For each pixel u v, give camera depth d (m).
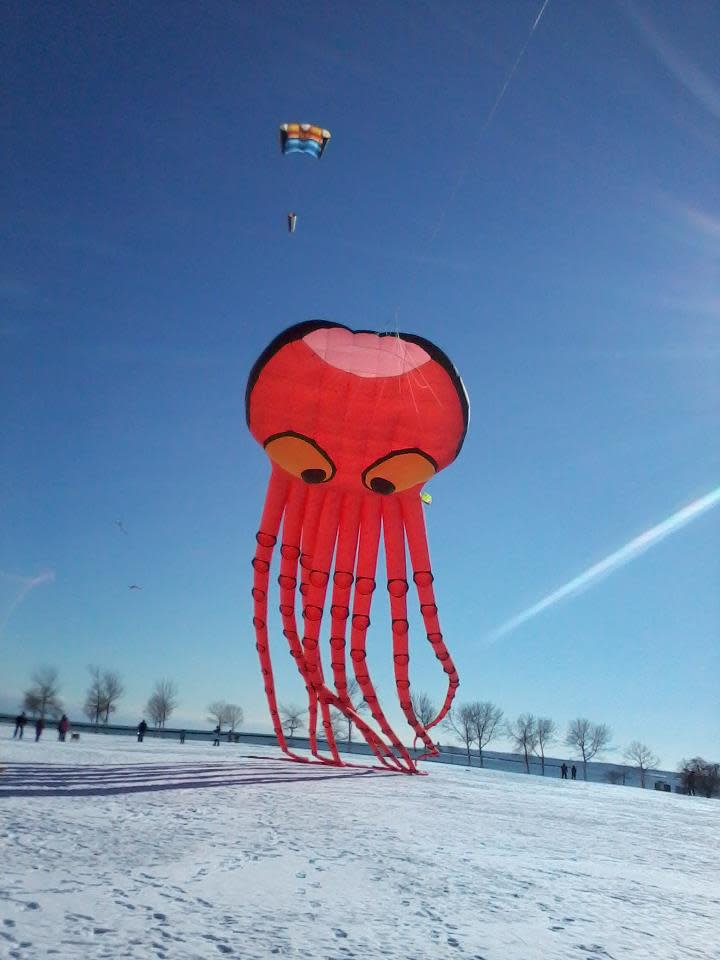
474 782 27.14
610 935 6.83
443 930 6.48
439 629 23.48
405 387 21.27
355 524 23.41
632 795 30.05
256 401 21.98
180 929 5.76
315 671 23.67
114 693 60.88
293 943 5.70
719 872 11.23
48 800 12.22
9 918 5.59
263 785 17.50
